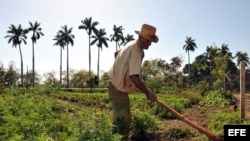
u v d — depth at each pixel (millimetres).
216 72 21797
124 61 5438
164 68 60844
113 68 5703
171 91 40000
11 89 20328
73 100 23297
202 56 84875
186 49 90875
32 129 6117
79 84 73938
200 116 11789
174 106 13469
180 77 59312
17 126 6258
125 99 5992
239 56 90312
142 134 7082
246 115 10125
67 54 76250
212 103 19156
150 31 5309
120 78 5574
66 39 77875
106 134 5059
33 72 72188
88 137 5004
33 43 76438
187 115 12344
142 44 5391
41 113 8727
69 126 6570
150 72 60000
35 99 13555
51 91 26953
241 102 8602
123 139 5887
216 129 7816
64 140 5445
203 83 29047
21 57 74188
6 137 5703
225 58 21953
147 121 7160
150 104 14672
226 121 8266
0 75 29453
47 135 5637
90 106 18297
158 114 11836
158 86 45656
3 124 7117
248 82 34250
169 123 9359
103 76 68688
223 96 19781
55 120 7645
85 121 5523
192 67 90500
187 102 18734
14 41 74000
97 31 76312
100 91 54312
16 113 8484
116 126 5613
